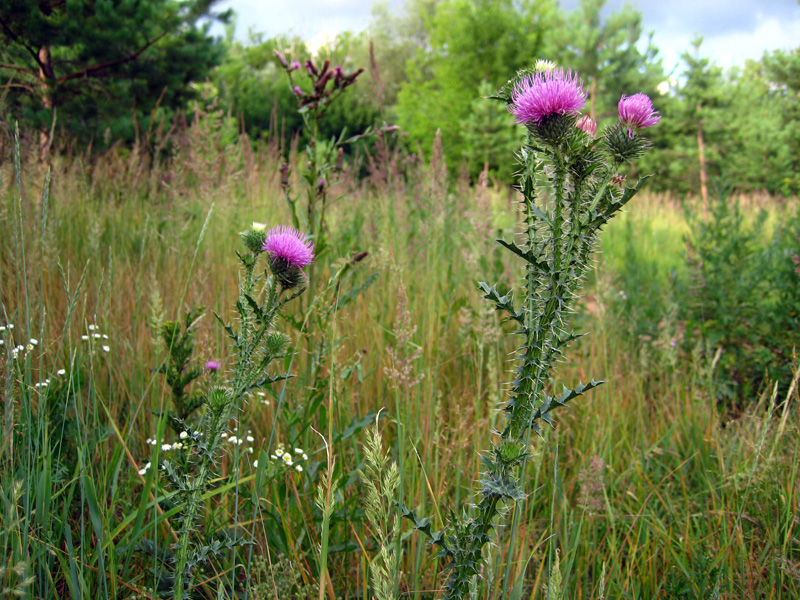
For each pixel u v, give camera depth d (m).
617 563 2.13
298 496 2.08
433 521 2.16
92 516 1.73
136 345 2.81
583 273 1.40
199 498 1.56
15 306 2.60
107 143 6.39
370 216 4.73
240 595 1.88
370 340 3.35
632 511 2.57
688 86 19.80
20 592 1.32
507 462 1.32
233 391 1.56
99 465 2.25
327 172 2.76
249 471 2.21
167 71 9.86
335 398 2.42
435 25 25.03
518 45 22.59
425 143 21.97
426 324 3.51
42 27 8.09
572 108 1.29
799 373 2.39
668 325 3.95
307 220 2.77
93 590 1.78
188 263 3.95
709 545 2.22
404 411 2.66
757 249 4.78
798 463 2.42
